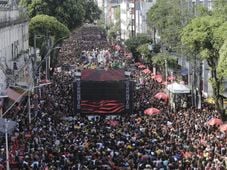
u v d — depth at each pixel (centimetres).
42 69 12050
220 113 7744
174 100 8844
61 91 10069
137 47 15475
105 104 8388
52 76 12400
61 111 8181
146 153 5188
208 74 10238
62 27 12925
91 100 8369
